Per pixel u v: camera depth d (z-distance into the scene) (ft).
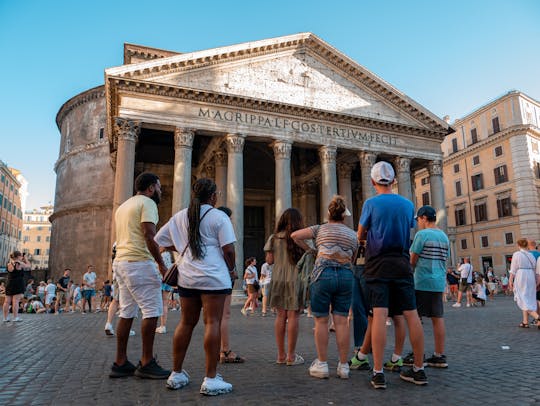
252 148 125.29
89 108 144.66
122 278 18.17
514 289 37.91
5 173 235.81
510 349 24.98
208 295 15.51
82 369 19.63
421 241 20.45
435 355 19.93
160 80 80.74
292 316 20.61
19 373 18.74
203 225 15.98
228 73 86.99
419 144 105.81
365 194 96.32
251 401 14.15
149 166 115.65
